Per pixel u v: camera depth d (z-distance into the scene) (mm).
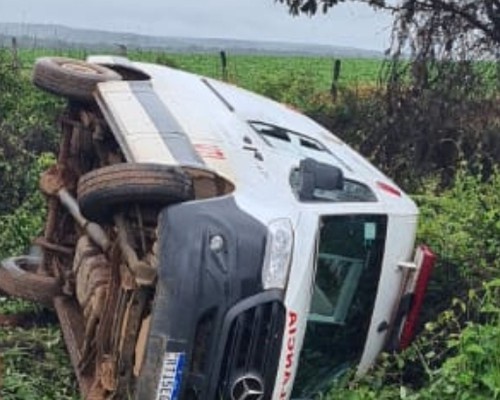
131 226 5293
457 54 11312
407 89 11148
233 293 4789
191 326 4777
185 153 5348
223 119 6012
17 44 15016
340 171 5379
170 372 4789
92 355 5668
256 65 24938
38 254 7461
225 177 5203
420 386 5840
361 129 11273
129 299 5172
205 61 24000
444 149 10727
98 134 6219
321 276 5348
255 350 4852
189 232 4844
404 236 5660
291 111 7145
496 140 10656
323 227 5254
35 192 9422
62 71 6457
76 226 6773
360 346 5598
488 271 6590
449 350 5969
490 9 11367
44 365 6199
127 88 6215
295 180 5426
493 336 5457
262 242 4855
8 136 10195
